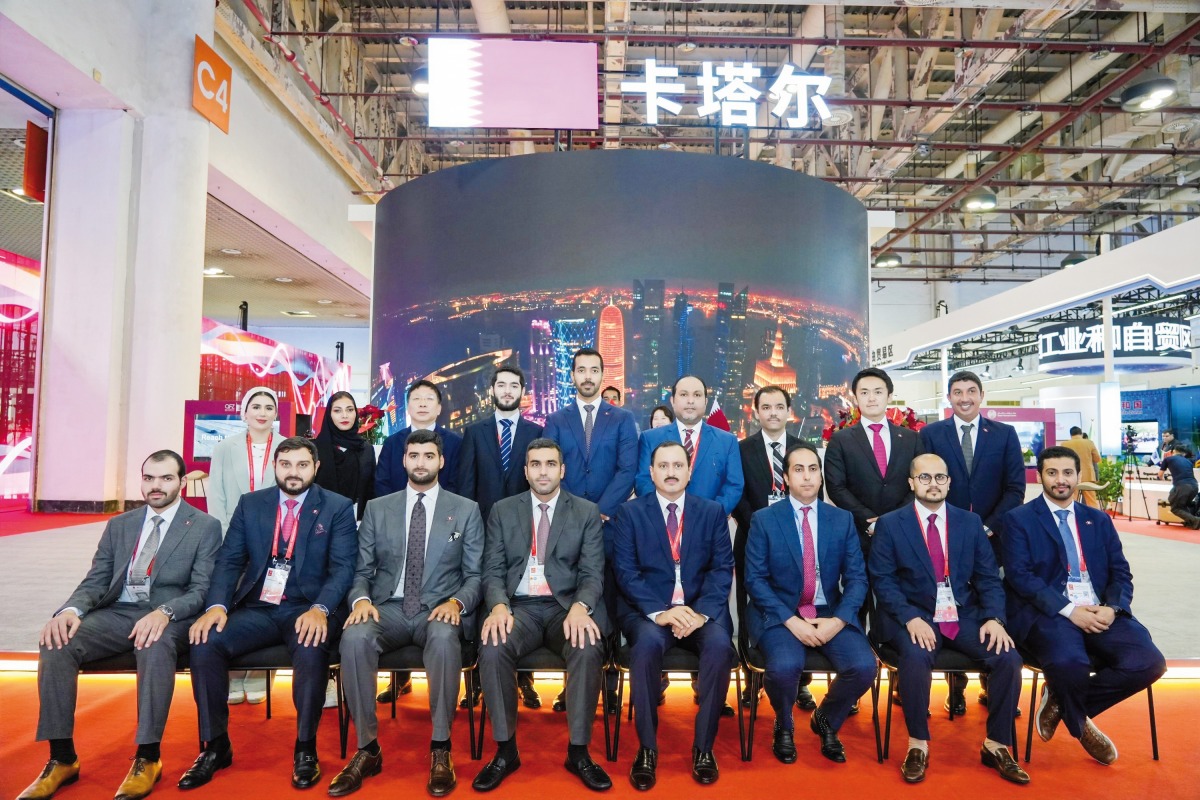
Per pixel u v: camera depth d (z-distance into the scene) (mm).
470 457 3477
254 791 2490
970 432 3463
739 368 8148
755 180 8328
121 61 8680
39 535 7266
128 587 2836
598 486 3434
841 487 3434
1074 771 2674
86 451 8805
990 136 13414
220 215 12141
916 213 17922
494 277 8172
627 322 7977
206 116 9453
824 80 8602
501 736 2605
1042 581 2930
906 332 16719
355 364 21812
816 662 2809
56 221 8969
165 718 2555
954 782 2580
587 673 2633
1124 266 9953
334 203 14453
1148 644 2752
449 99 7781
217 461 3447
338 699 2783
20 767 2633
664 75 8469
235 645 2688
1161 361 13422
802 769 2684
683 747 2893
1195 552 7668
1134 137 12227
